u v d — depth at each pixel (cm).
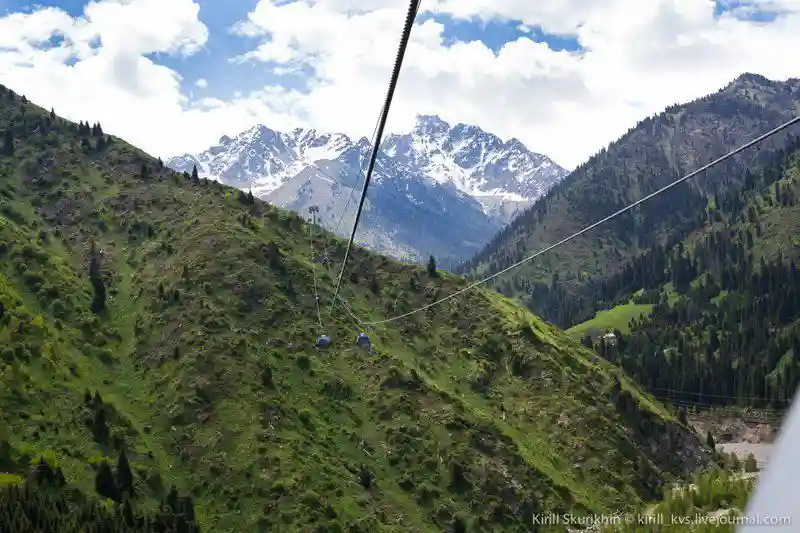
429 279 15038
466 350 13075
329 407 10638
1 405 8619
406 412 10781
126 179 16238
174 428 9488
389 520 8850
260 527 8200
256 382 10394
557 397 12206
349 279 14475
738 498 6750
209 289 12250
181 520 7838
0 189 14825
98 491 7994
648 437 12100
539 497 9888
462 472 9850
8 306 10588
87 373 10281
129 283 12800
